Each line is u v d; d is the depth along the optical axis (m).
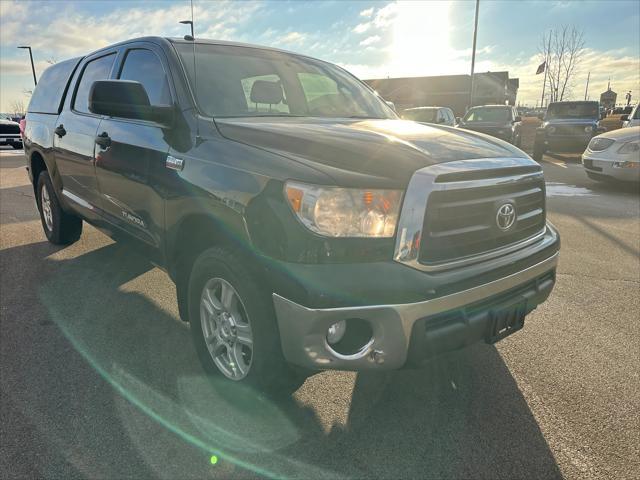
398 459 2.26
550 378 2.92
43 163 5.30
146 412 2.57
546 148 16.34
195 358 3.11
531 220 2.72
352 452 2.30
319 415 2.57
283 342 2.22
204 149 2.66
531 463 2.23
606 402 2.68
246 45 3.69
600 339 3.40
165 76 3.16
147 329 3.48
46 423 2.47
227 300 2.57
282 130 2.62
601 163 9.20
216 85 3.10
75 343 3.27
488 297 2.36
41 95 5.27
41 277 4.47
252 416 2.55
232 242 2.40
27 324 3.54
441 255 2.22
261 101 3.21
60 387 2.77
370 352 2.15
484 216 2.40
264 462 2.24
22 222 6.61
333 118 3.30
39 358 3.08
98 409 2.58
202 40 3.48
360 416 2.56
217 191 2.44
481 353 3.21
